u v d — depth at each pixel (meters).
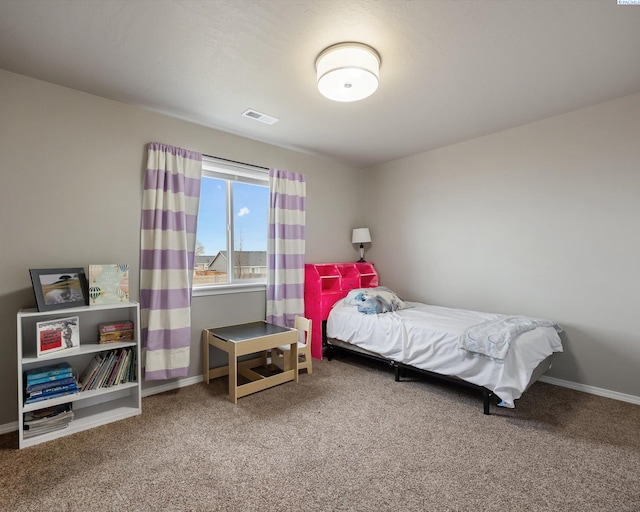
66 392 2.08
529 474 1.68
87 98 2.42
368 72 1.88
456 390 2.76
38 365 2.20
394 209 4.27
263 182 3.58
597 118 2.68
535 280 3.06
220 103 2.60
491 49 1.92
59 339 2.09
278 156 3.65
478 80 2.28
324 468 1.72
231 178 3.30
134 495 1.53
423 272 3.96
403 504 1.47
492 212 3.35
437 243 3.82
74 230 2.35
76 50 1.92
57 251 2.28
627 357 2.57
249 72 2.16
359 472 1.69
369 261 4.58
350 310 3.46
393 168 4.27
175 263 2.71
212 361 3.10
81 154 2.39
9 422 2.10
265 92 2.43
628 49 1.93
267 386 2.77
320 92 2.21
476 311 3.39
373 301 3.33
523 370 2.19
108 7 1.57
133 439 2.00
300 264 3.69
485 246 3.41
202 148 3.02
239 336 2.74
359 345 3.23
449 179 3.69
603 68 2.13
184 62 2.04
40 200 2.22
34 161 2.21
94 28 1.72
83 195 2.39
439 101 2.60
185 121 2.92
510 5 1.57
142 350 2.64
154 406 2.45
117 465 1.75
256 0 1.53
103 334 2.30
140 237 2.65
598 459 1.80
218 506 1.46
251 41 1.84
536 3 1.56
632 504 1.47
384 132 3.26
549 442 1.97
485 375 2.30
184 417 2.28
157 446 1.92
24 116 2.18
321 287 3.66
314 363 3.49
